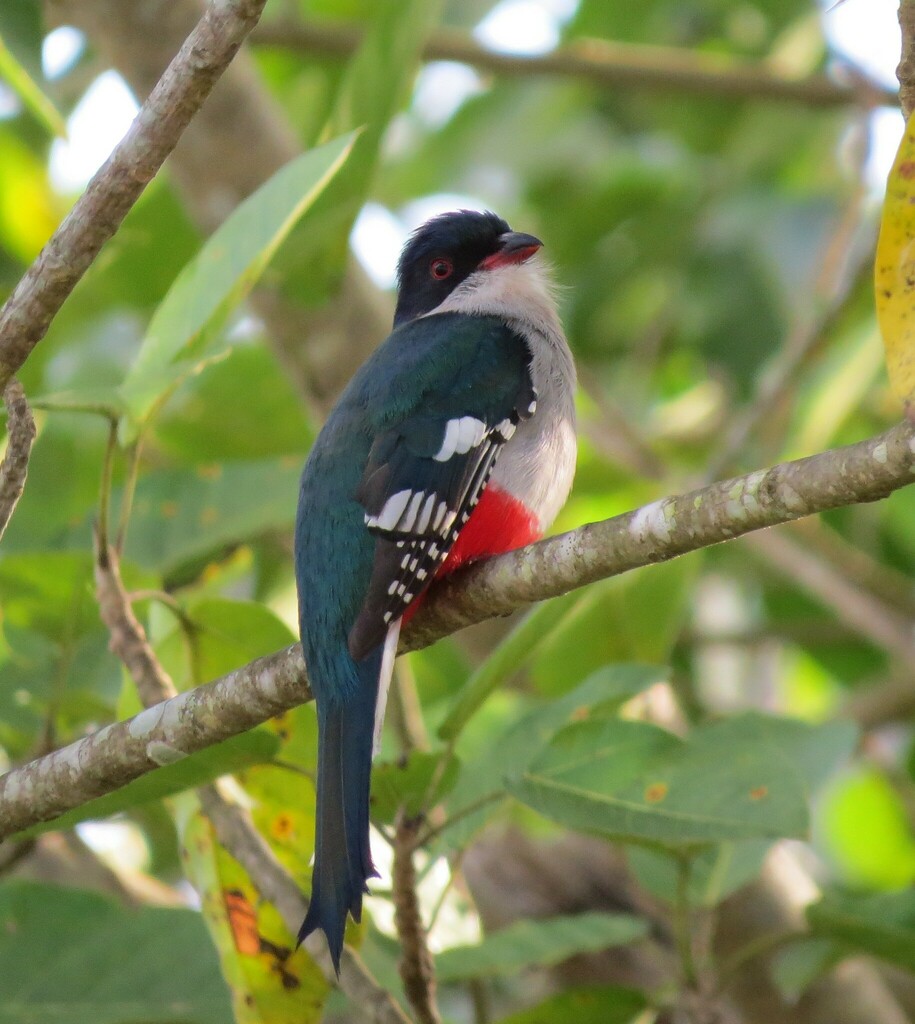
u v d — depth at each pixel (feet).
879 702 48.03
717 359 54.75
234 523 37.52
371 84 37.06
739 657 55.83
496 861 42.04
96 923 31.27
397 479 28.78
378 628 26.48
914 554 56.18
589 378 49.39
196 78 22.33
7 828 26.04
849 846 55.06
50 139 49.80
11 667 32.63
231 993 29.68
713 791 26.18
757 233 54.75
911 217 19.49
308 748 29.50
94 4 41.01
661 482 47.50
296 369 41.22
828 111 55.01
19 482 24.06
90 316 48.93
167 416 46.21
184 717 25.25
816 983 36.81
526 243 36.37
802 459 20.88
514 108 58.29
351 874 24.04
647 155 58.03
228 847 27.27
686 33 61.98
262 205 28.07
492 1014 42.24
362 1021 32.53
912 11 21.21
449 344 31.24
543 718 30.76
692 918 38.24
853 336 47.67
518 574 24.98
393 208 58.08
